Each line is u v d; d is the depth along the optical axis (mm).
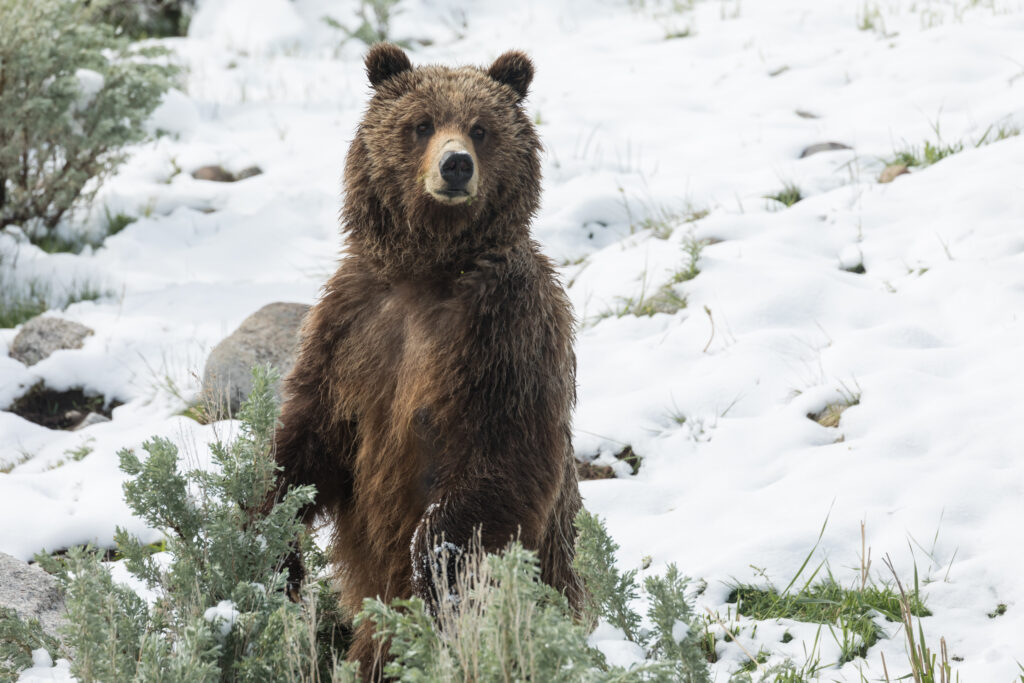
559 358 7195
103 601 5930
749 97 20500
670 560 8891
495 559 5441
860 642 7516
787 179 16109
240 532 6570
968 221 13344
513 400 6863
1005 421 9750
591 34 26375
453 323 6996
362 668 7301
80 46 17766
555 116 20797
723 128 19312
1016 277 11922
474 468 6766
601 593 6340
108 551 9727
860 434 10188
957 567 8227
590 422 11109
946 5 23625
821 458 9867
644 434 10867
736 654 7559
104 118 17391
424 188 7133
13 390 12969
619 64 23641
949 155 15594
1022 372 10477
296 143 21375
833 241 13914
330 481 7602
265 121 22688
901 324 11703
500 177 7418
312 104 23766
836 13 24375
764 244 13875
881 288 12688
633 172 18078
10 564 8281
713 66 22562
